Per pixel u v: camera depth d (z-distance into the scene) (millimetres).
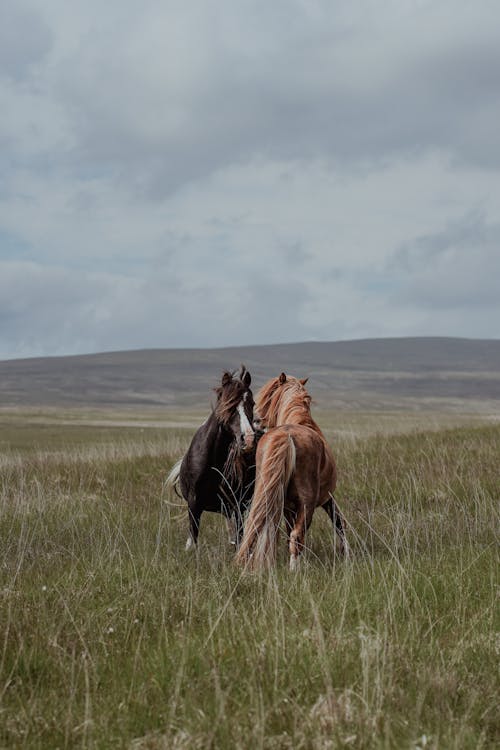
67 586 8086
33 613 7031
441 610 7254
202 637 6418
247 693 5121
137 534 11930
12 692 5383
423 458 18203
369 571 8562
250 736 4500
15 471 19672
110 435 49531
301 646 5867
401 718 4734
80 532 12109
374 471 16812
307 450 9438
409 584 7539
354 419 83125
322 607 7070
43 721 4895
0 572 8977
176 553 10578
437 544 10492
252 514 9047
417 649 5977
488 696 5168
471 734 4551
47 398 194375
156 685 5371
